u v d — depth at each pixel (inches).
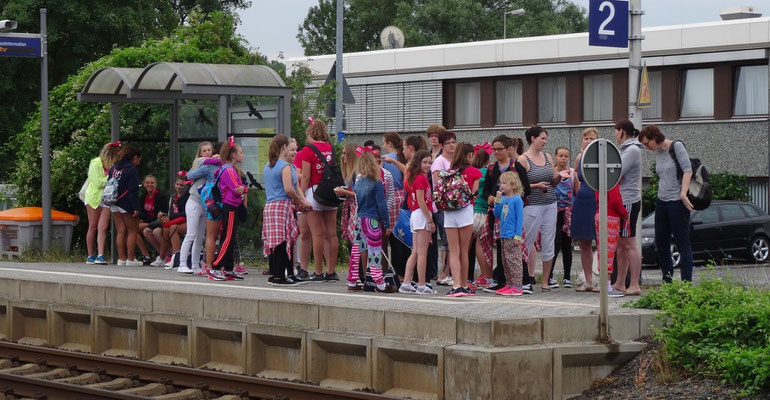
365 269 572.7
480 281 568.1
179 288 531.8
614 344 417.4
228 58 968.9
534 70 1358.3
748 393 367.9
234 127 716.7
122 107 774.5
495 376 384.8
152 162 774.5
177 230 690.2
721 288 447.2
